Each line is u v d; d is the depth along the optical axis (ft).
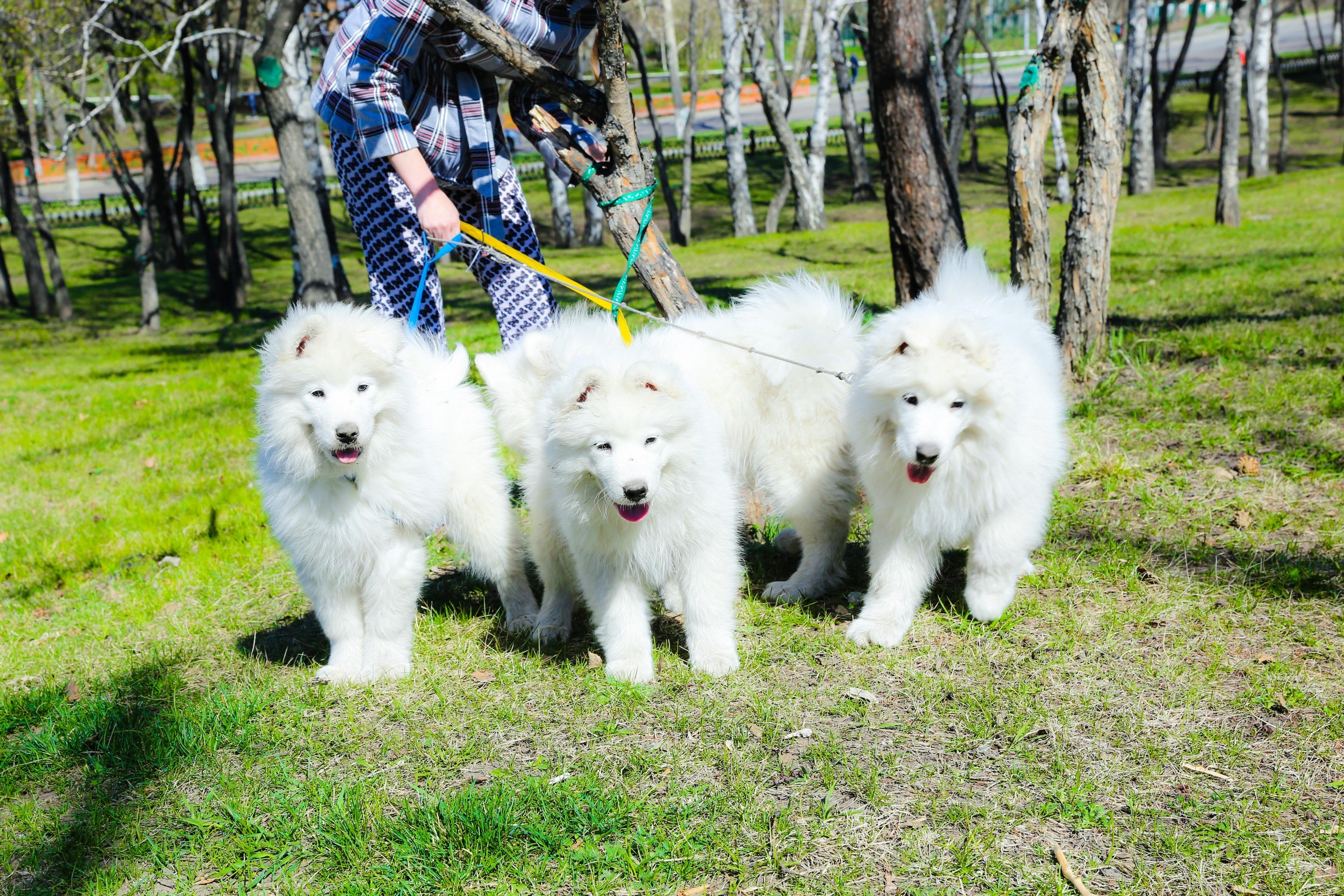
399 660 12.54
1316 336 23.85
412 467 11.82
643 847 8.79
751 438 14.33
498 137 16.03
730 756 10.12
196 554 18.60
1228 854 8.34
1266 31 82.38
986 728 10.32
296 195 36.22
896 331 11.54
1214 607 12.52
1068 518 15.64
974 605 12.62
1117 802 9.10
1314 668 11.00
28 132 69.46
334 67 14.42
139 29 63.26
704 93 168.66
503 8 14.35
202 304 75.92
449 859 8.86
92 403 36.88
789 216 98.89
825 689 11.41
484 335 39.24
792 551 15.90
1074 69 21.34
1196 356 23.52
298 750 11.01
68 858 9.44
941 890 8.15
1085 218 21.76
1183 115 132.36
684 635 13.43
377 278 16.14
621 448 10.66
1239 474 16.63
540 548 13.38
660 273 16.87
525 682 12.13
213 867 9.17
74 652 14.74
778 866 8.54
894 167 22.71
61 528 21.80
